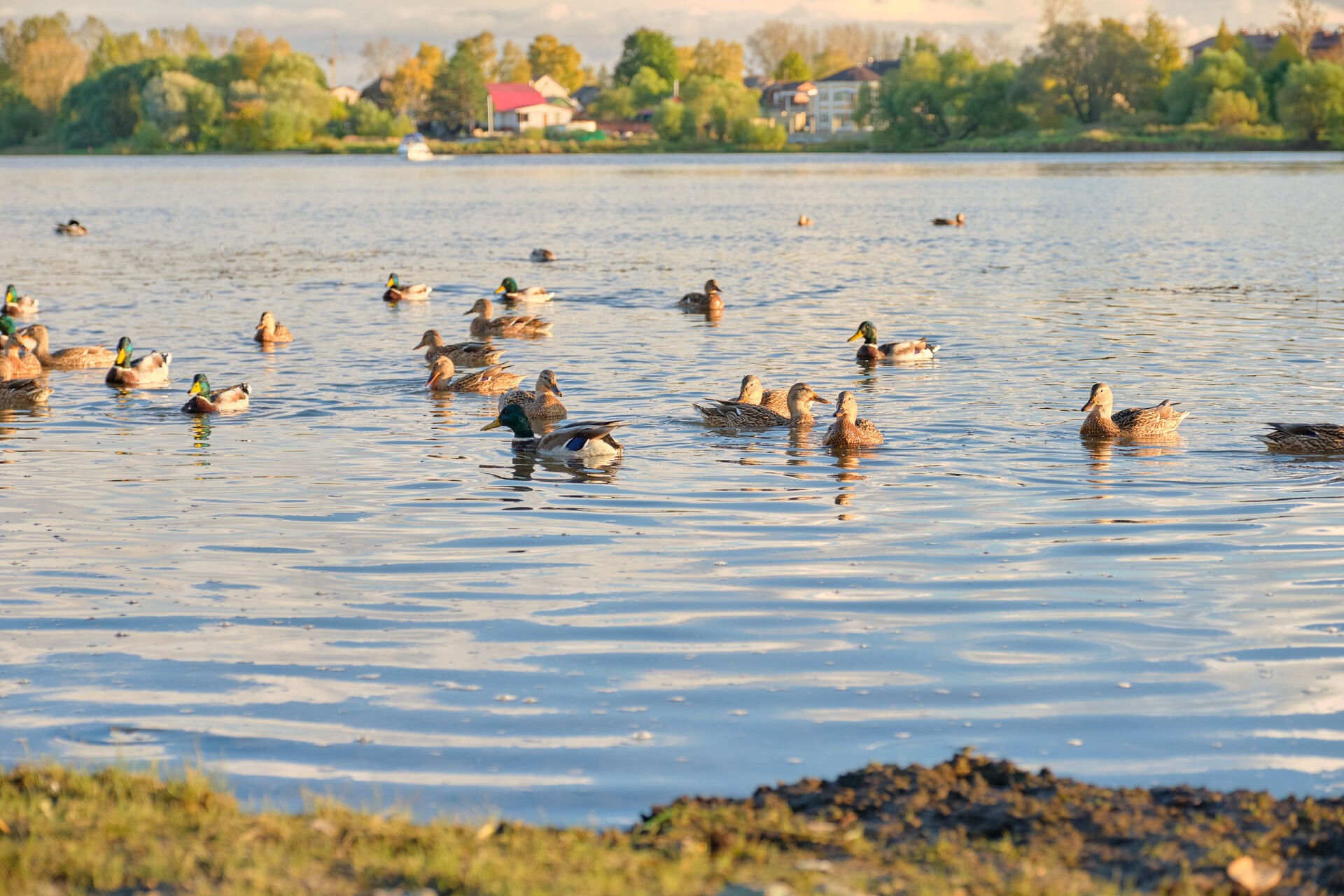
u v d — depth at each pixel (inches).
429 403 1068.5
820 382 1136.8
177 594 600.7
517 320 1454.2
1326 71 7037.4
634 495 774.5
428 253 2484.0
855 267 2133.4
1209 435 918.4
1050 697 478.6
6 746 439.2
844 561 646.5
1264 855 336.5
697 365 1228.5
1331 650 522.6
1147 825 354.6
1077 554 654.5
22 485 800.3
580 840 351.3
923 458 861.8
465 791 406.3
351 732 451.5
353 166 7514.8
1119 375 1149.1
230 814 364.5
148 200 4276.6
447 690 489.1
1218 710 465.1
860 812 370.6
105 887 313.7
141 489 789.2
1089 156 7327.8
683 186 4916.3
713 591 602.5
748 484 800.3
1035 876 324.2
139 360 1166.3
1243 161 6225.4
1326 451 856.9
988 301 1685.5
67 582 616.4
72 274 2101.4
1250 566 633.6
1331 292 1718.8
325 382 1168.8
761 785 403.5
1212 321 1467.8
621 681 496.4
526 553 661.9
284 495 776.3
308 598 593.9
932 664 511.5
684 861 329.1
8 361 1192.8
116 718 464.1
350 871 324.5
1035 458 858.1
